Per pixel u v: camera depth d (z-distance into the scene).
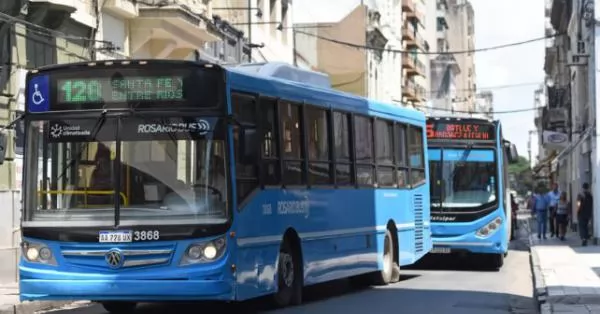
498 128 40.88
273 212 23.67
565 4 93.38
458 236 40.56
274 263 23.75
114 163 21.12
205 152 21.11
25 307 25.73
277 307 24.86
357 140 29.86
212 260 20.88
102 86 21.38
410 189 35.44
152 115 21.19
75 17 40.41
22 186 21.73
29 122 21.67
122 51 45.81
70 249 21.11
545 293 29.45
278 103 24.34
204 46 53.97
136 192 21.08
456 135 40.94
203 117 21.20
